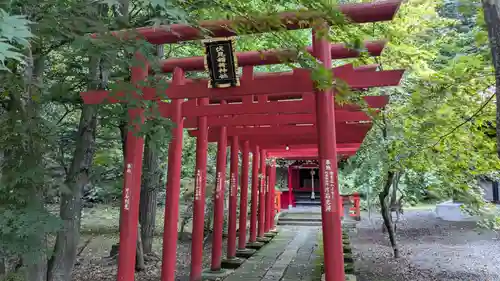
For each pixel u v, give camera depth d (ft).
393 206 38.75
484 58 16.10
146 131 12.00
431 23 22.58
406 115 21.61
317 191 90.22
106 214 53.88
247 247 38.52
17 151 13.33
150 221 32.04
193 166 42.19
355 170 36.50
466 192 25.41
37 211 12.54
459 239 42.27
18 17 6.48
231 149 33.96
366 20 14.74
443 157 22.49
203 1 9.07
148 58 11.96
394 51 21.29
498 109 9.67
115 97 12.59
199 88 19.36
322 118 16.39
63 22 10.28
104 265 30.25
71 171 17.33
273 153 54.19
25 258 12.49
